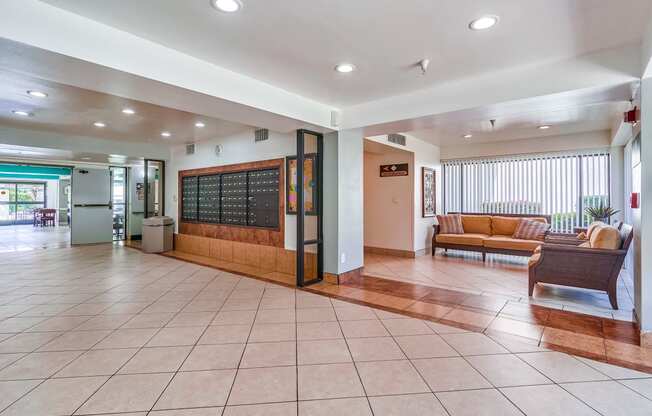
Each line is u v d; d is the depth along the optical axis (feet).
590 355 8.39
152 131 20.10
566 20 7.78
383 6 7.22
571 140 21.34
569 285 12.81
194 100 10.64
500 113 12.23
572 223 21.61
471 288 14.74
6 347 8.84
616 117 16.94
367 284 15.42
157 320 10.86
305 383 7.14
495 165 24.64
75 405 6.33
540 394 6.73
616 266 12.00
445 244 22.75
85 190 28.89
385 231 23.88
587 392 6.80
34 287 14.96
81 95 13.23
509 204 24.06
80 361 8.08
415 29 8.21
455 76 11.24
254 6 7.19
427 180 24.31
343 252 15.67
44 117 16.71
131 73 8.40
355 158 16.38
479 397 6.64
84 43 7.60
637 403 6.43
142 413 6.11
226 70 10.60
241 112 12.07
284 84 11.94
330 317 11.13
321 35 8.51
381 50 9.34
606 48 9.20
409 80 11.57
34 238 33.47
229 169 21.35
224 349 8.75
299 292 14.12
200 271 18.30
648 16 7.59
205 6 7.17
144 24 7.92
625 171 19.45
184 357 8.30
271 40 8.76
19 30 6.71
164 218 25.02
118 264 20.18
